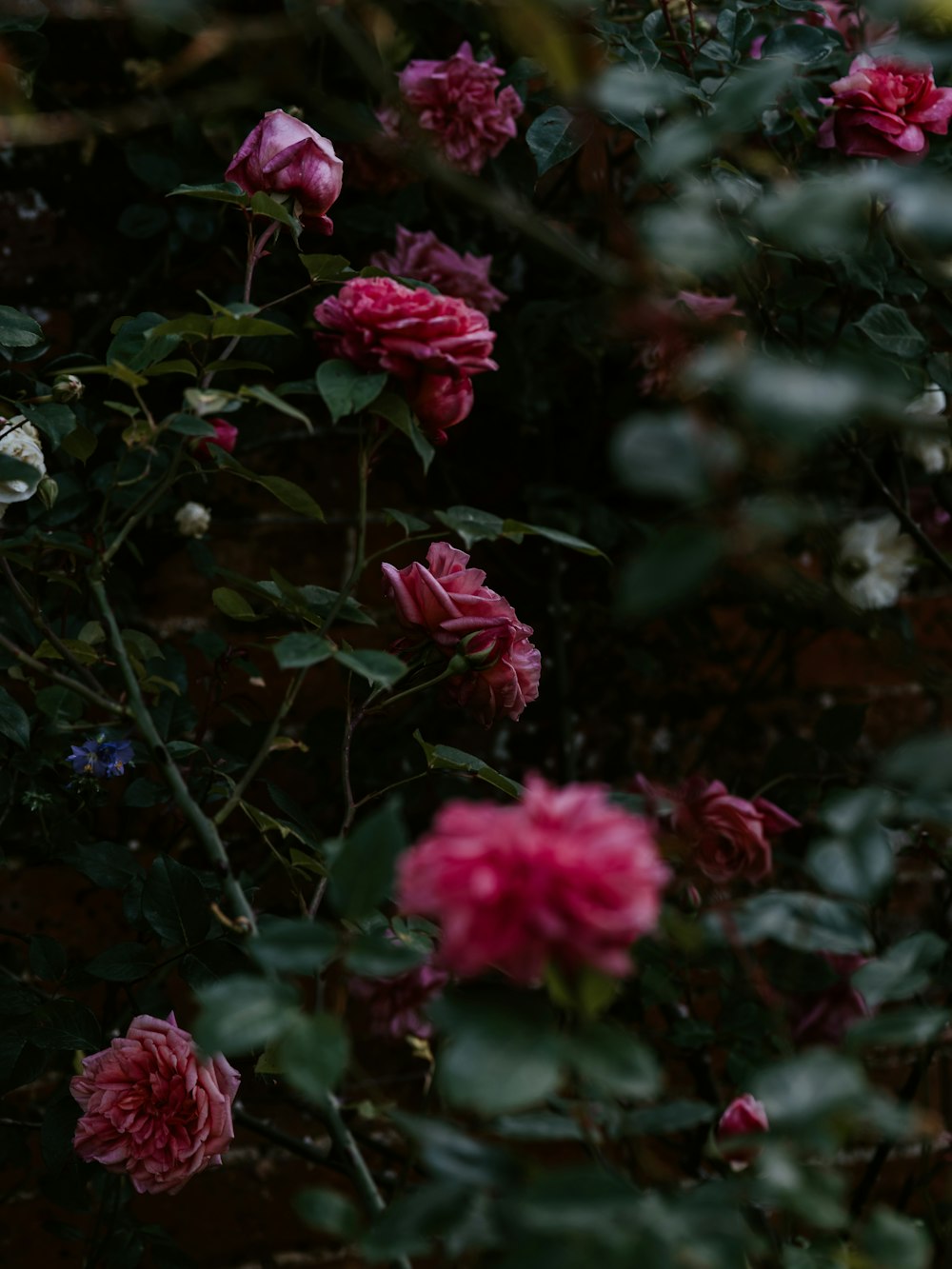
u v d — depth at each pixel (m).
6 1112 1.23
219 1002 0.51
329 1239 1.31
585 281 1.39
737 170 0.99
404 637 0.84
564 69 0.66
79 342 1.31
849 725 1.32
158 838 1.29
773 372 0.50
